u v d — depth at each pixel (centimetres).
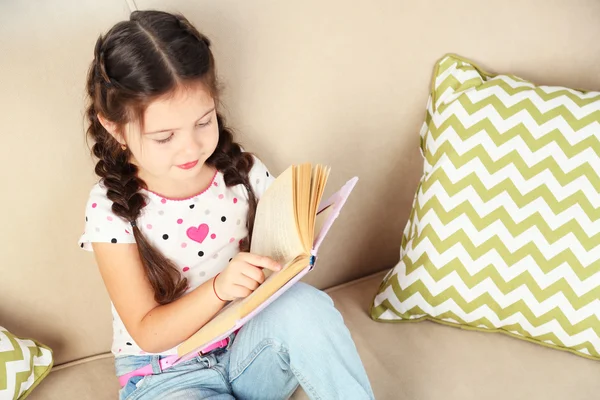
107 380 103
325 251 124
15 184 87
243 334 88
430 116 114
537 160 103
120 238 83
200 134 78
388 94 112
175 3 86
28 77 81
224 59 94
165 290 87
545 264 101
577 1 116
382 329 111
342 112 109
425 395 98
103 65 72
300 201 73
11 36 78
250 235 97
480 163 104
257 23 94
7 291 95
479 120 105
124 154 85
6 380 89
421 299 107
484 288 104
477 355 106
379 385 99
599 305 100
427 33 109
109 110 74
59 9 79
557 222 101
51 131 86
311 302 85
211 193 90
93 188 86
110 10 83
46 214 92
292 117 105
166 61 71
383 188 123
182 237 89
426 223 107
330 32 100
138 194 84
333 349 81
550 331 103
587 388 100
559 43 119
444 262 105
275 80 100
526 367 103
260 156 105
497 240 103
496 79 109
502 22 113
